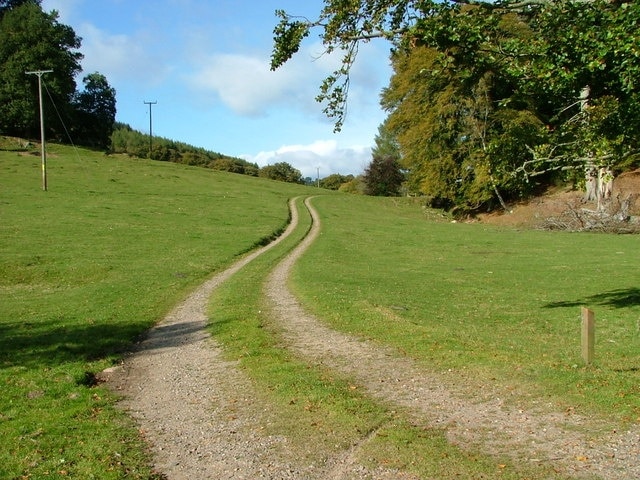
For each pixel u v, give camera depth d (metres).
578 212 47.50
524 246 36.81
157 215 45.94
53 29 81.62
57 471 7.21
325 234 42.56
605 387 9.62
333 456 7.50
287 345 13.51
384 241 40.00
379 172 94.50
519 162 12.75
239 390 10.38
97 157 81.69
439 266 28.69
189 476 7.09
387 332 14.22
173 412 9.45
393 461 7.25
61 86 82.19
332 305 17.75
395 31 11.20
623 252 32.50
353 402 9.37
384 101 66.56
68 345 13.89
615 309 17.61
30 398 10.14
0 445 8.04
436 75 10.76
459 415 8.79
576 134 11.51
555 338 14.07
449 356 11.91
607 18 9.04
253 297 19.88
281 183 87.12
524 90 10.43
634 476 6.72
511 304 18.77
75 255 29.81
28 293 22.78
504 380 10.27
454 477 6.80
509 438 7.89
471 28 9.80
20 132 86.81
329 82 12.51
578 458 7.22
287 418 8.84
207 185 69.94
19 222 38.97
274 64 12.20
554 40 9.55
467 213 60.84
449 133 55.88
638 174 55.34
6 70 79.06
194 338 14.71
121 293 21.33
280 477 6.97
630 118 10.35
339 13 11.33
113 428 8.69
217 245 34.56
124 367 12.41
